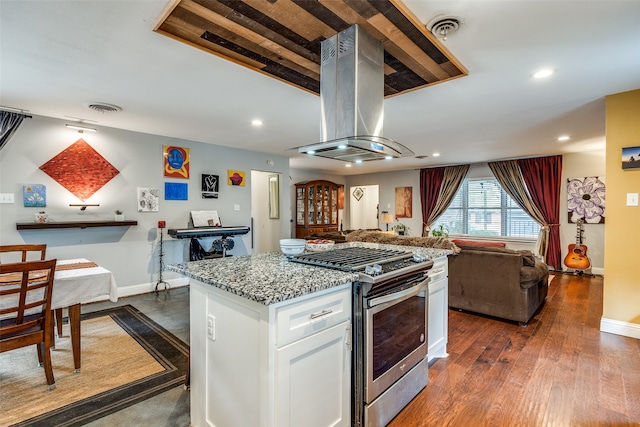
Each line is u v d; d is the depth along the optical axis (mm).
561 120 3682
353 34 1823
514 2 1567
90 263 2834
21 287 1938
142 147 4383
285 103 3109
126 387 2127
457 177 7242
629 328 2969
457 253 3609
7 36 1865
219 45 1992
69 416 1834
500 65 2277
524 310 3256
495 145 5113
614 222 3004
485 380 2256
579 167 5777
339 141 1872
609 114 2936
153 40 1927
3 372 2291
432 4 1590
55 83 2592
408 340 1987
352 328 1648
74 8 1604
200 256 4746
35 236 3621
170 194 4668
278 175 6426
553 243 6000
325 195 8336
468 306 3643
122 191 4219
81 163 3893
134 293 4348
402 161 6855
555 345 2824
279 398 1303
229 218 5398
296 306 1362
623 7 1604
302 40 1942
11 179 3469
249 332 1365
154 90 2762
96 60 2188
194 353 1737
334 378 1559
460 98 2941
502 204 6801
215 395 1591
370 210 9391
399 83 2553
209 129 4156
